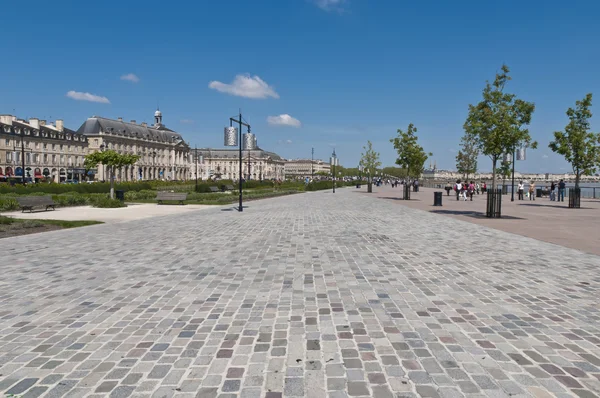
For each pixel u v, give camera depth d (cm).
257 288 686
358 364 411
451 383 374
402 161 3812
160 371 398
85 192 4275
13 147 8688
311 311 570
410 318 543
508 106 1912
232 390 362
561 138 2755
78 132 12056
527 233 1373
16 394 356
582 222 1733
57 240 1204
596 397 351
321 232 1380
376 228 1495
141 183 5278
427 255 971
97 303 607
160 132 15412
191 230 1434
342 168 18025
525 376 386
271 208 2573
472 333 491
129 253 994
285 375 389
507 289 681
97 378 385
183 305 597
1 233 1347
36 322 530
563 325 518
